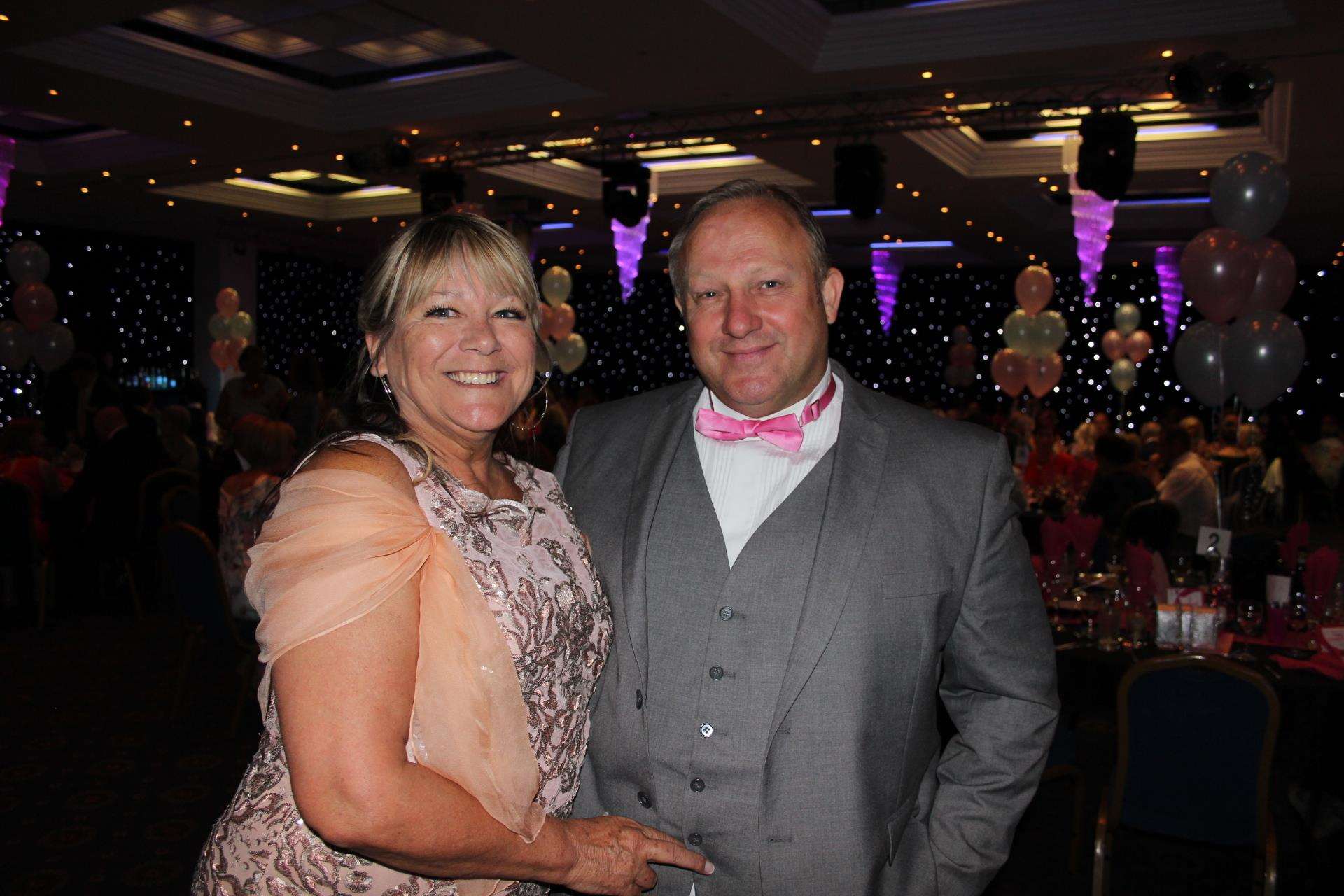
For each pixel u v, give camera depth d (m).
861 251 15.82
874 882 1.42
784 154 9.04
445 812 1.08
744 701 1.43
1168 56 6.18
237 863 1.19
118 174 10.09
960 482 1.50
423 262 1.27
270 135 8.57
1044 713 1.51
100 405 9.28
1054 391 15.74
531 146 8.91
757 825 1.41
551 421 7.65
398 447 1.25
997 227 12.28
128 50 6.90
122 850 3.34
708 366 1.50
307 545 1.09
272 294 15.38
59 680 5.15
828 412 1.59
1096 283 15.24
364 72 7.91
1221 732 2.68
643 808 1.48
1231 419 10.73
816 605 1.43
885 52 6.45
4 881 3.12
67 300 13.28
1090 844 3.63
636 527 1.55
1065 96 7.45
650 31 5.89
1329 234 11.93
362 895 1.19
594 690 1.51
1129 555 3.95
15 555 6.09
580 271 18.72
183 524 4.34
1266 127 8.09
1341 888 2.96
